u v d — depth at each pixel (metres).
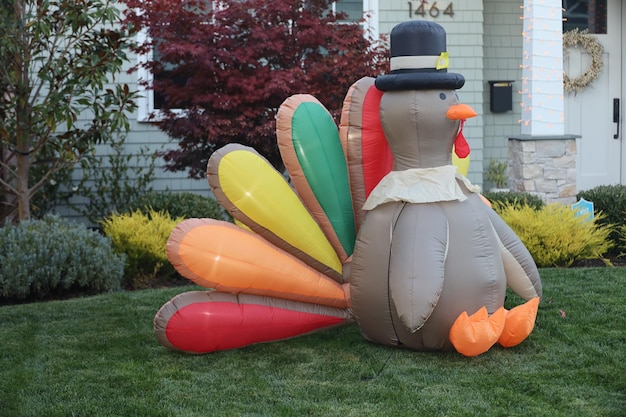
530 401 4.27
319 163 5.27
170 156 8.98
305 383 4.61
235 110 8.48
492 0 11.38
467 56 10.84
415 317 4.58
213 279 4.92
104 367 4.97
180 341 4.99
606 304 6.21
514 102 11.48
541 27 8.97
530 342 5.29
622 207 8.87
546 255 7.91
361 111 5.30
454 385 4.51
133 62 10.31
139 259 8.03
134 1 8.33
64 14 8.02
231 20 8.48
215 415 4.14
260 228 5.11
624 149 11.55
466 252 4.81
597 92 11.48
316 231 5.29
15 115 8.17
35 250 7.11
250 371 4.84
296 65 8.55
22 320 6.20
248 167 5.05
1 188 9.25
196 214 8.92
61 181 10.02
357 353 5.14
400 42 4.98
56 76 8.07
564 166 9.02
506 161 11.47
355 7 10.68
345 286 5.39
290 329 5.24
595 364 4.84
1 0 7.85
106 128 8.45
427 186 4.89
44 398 4.43
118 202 10.24
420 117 4.88
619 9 11.45
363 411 4.16
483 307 4.76
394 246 4.80
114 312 6.40
